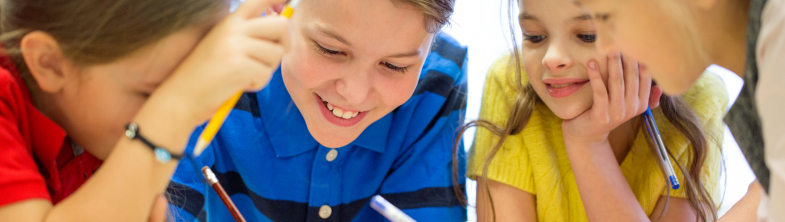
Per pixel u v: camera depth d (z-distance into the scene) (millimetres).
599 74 971
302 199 1136
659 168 1088
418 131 1176
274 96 1088
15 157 633
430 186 1157
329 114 993
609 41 683
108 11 605
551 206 1129
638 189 1124
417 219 1133
